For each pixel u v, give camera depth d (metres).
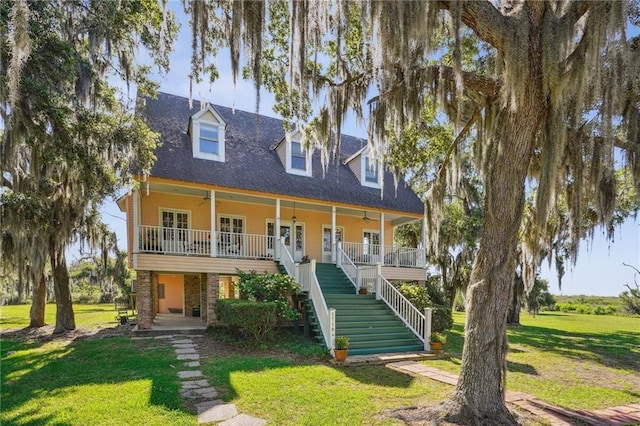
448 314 11.54
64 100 7.27
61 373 6.81
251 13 5.73
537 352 10.59
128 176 9.81
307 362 8.00
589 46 4.34
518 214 5.01
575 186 5.91
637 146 6.38
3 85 6.18
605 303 47.16
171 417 4.84
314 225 16.58
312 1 5.51
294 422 4.80
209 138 13.45
